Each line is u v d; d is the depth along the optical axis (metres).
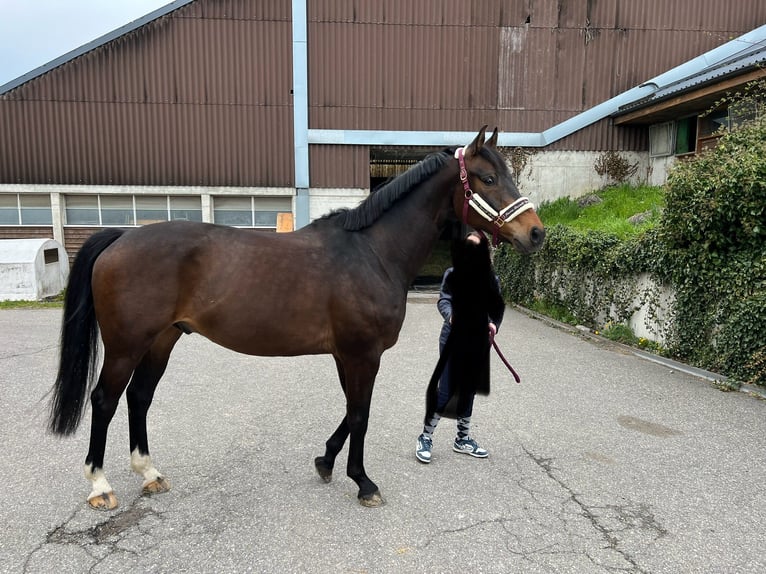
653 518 2.62
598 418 4.11
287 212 12.91
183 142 12.23
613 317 7.36
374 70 12.34
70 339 2.57
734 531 2.51
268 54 12.12
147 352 2.78
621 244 7.02
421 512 2.65
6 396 4.41
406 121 12.55
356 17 12.16
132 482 2.90
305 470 3.11
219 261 2.51
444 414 3.25
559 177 13.01
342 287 2.56
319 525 2.50
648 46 12.74
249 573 2.12
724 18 12.73
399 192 2.78
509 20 12.43
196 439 3.55
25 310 9.33
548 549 2.33
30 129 11.91
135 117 12.07
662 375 5.39
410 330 8.02
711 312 5.38
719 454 3.42
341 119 12.44
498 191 2.69
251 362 5.73
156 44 11.89
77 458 3.20
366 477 2.75
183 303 2.54
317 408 4.21
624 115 12.32
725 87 8.87
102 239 2.64
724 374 5.11
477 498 2.80
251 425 3.82
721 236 5.18
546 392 4.79
